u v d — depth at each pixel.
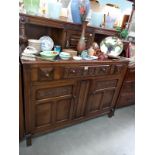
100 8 1.66
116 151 1.48
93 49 1.51
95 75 1.41
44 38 1.33
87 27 1.42
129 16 1.95
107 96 1.74
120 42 1.69
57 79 1.17
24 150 1.31
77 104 1.48
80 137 1.58
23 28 1.12
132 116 2.17
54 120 1.41
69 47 1.43
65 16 1.39
